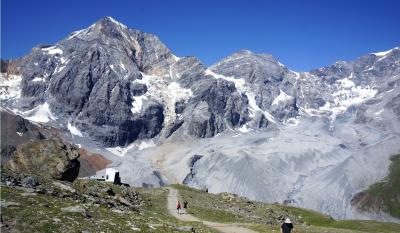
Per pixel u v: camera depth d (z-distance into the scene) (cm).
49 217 3716
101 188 7806
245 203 12088
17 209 3728
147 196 10862
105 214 4584
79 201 5078
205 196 12581
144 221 4878
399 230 11712
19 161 7475
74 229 3550
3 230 3188
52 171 7394
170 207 9581
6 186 4669
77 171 7750
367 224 12419
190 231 4931
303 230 7475
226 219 8625
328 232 7462
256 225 7431
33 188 4928
